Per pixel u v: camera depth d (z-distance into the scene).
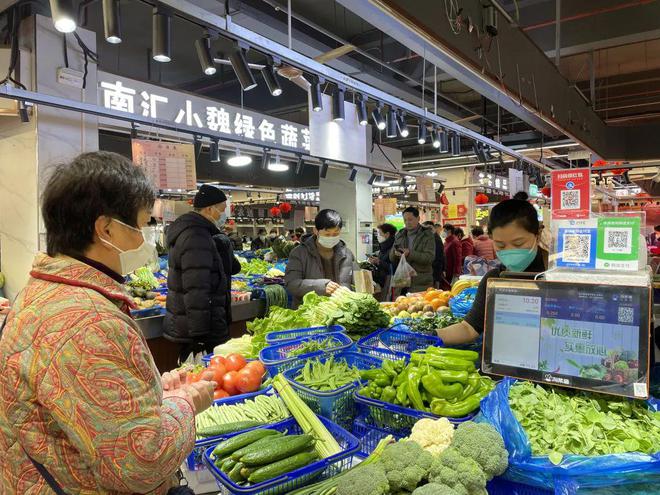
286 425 1.72
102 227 1.08
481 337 2.25
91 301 1.00
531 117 5.49
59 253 1.09
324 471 1.50
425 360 1.81
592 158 7.88
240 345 2.71
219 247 3.86
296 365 2.12
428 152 12.62
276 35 5.83
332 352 2.22
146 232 3.53
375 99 4.57
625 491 1.29
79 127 4.62
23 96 3.76
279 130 6.72
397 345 2.64
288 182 13.52
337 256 4.22
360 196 9.41
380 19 3.04
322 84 4.07
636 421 1.47
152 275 5.64
